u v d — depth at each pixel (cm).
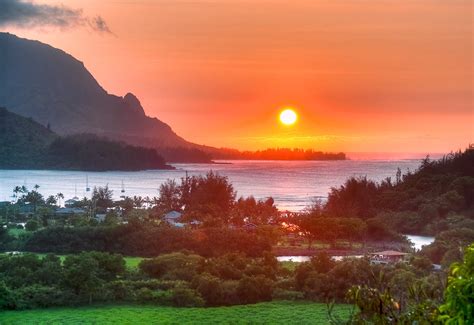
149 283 10325
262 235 14450
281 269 11281
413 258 10950
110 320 8819
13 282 10056
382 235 15812
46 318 8919
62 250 13662
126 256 13375
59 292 9719
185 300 9800
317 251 14362
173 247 13312
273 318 8888
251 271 10831
